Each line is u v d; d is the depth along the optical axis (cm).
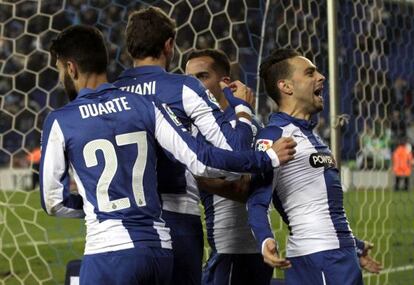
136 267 912
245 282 1195
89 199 937
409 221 2744
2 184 3506
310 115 1090
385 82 2152
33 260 2350
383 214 2836
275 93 1093
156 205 947
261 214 1012
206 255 1714
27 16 3794
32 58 3794
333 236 1032
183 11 3111
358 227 2577
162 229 944
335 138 1505
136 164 938
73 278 1393
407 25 2377
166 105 971
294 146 985
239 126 1001
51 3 3753
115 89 970
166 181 1013
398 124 2752
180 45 3080
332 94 1521
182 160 937
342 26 2198
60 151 948
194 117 990
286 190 1042
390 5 2264
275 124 1059
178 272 1020
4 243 2525
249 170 953
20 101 3794
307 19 2341
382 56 2128
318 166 1042
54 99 3769
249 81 2781
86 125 943
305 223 1032
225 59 1203
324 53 2103
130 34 1033
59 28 3738
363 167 2433
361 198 2747
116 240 916
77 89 991
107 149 936
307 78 1066
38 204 3173
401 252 2397
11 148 3744
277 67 1083
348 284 1020
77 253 2478
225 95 1068
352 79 2211
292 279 1047
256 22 3238
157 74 1013
